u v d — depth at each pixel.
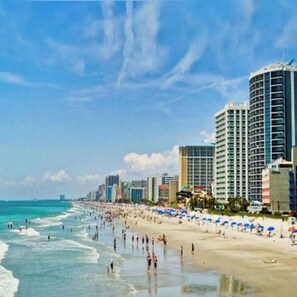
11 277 59.81
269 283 50.75
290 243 88.81
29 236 125.94
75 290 50.78
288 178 182.62
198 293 46.75
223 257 72.12
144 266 65.19
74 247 95.50
